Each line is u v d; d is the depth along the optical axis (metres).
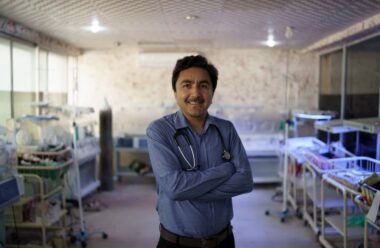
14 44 3.95
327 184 3.40
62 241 3.22
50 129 4.01
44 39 4.38
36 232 3.44
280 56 5.63
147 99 5.68
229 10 3.13
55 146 3.59
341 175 2.91
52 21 3.60
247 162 1.51
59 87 5.23
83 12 3.23
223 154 1.51
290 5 2.97
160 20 3.55
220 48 5.54
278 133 5.60
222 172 1.40
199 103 1.45
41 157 3.36
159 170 1.41
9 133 3.53
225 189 1.41
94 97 5.70
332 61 5.11
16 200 2.68
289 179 4.56
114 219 4.12
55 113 4.52
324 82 5.43
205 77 1.45
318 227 3.59
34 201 3.12
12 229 3.40
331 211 3.93
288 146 4.19
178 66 1.48
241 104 5.66
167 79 5.63
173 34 4.35
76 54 5.53
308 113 4.10
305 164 3.77
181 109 1.52
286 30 4.05
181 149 1.46
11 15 3.35
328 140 4.57
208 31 4.16
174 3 2.91
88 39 4.73
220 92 5.64
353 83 4.41
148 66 5.61
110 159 5.32
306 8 3.06
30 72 4.30
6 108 3.81
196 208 1.44
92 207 4.41
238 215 4.28
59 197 4.05
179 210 1.45
